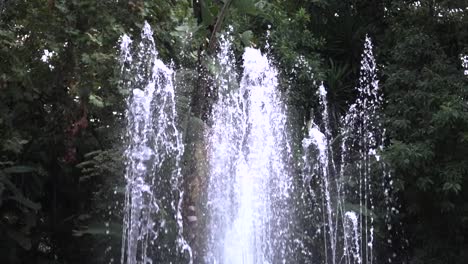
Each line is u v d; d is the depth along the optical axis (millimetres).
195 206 6355
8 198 6652
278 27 10570
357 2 11766
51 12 6371
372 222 8211
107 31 6387
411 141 8547
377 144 9234
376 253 8359
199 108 7086
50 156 7473
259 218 6852
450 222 8531
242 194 6699
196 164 6484
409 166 8133
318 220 7953
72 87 6742
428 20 9758
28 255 7324
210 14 7594
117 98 6703
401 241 8727
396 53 9422
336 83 10734
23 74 6242
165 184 6398
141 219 6297
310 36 10836
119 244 6344
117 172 6438
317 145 8555
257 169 7008
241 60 8516
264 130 7309
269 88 7477
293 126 8586
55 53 6621
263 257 6797
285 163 7840
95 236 6516
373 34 11227
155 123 6582
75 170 7461
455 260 8500
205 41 7598
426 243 8633
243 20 10016
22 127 7125
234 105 7238
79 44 6391
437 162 8250
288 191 7617
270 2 10656
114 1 6547
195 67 7605
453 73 8875
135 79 6676
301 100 10219
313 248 7699
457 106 7938
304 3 11641
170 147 6523
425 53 9250
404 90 9102
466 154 8125
